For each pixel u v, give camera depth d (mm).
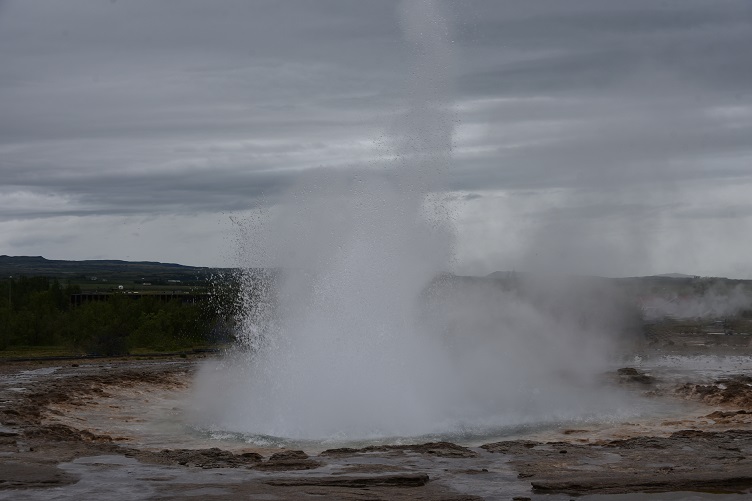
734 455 20484
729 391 33594
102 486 17250
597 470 18891
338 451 21531
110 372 49531
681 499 16453
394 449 21672
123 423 28859
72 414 30781
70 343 79438
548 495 16719
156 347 76562
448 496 16484
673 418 28547
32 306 98125
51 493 16625
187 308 81125
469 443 23547
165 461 20156
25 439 23344
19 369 53906
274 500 16062
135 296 102438
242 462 20078
